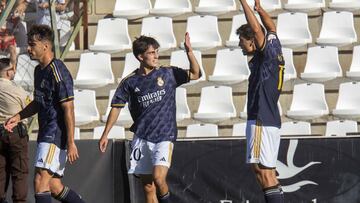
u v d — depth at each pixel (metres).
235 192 31.53
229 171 31.66
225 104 41.22
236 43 43.53
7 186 30.38
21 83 43.12
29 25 46.28
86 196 32.38
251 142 24.80
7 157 30.03
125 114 41.50
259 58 24.91
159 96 27.16
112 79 43.09
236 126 39.28
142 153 27.33
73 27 44.34
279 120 25.09
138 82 27.27
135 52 27.33
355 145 30.80
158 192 27.09
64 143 26.38
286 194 31.20
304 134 38.50
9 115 29.72
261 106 24.70
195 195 31.84
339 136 31.02
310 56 42.59
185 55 42.78
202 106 41.38
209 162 31.81
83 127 41.69
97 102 42.91
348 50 43.09
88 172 32.41
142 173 27.56
